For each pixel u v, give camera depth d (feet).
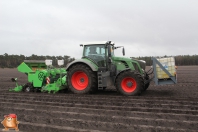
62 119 15.83
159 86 38.19
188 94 27.81
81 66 28.02
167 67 26.43
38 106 20.62
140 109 18.81
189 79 52.13
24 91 31.89
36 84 30.81
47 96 26.76
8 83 47.73
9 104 21.90
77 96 26.25
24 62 31.42
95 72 27.86
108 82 27.30
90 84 27.45
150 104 20.49
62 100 23.57
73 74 28.48
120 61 28.17
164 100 22.77
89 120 16.12
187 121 14.98
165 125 14.80
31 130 14.30
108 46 27.73
